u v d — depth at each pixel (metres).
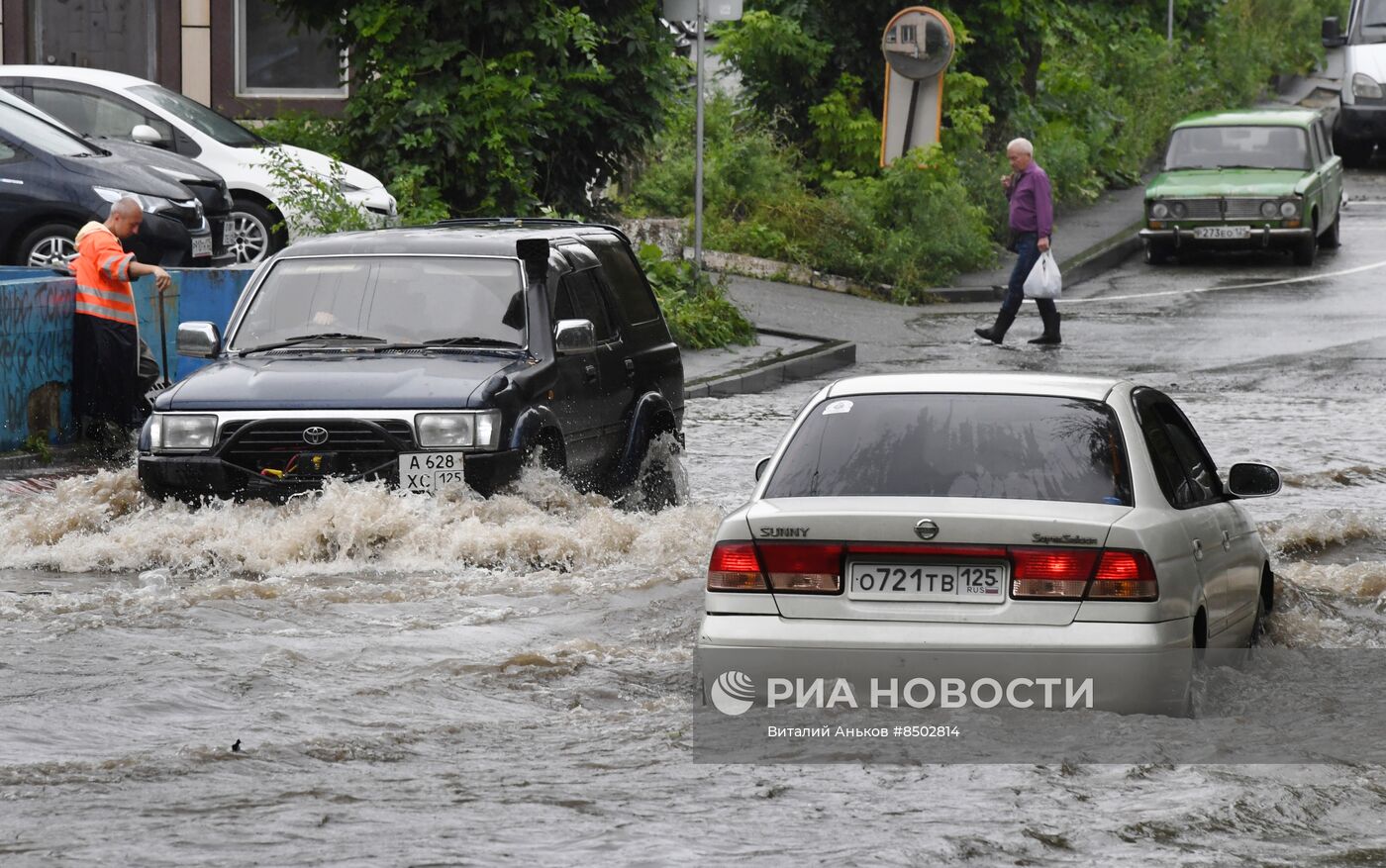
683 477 37.91
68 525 30.75
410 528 29.23
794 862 14.09
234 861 14.05
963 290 81.62
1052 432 19.95
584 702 20.39
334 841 14.63
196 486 30.52
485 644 23.33
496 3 66.06
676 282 65.50
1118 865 14.18
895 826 15.19
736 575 18.66
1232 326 71.44
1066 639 17.94
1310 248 88.31
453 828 15.06
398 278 33.62
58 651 22.31
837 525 18.39
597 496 31.89
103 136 63.03
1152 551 18.34
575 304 34.72
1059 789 16.39
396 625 24.45
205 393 30.78
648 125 71.38
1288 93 155.50
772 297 75.75
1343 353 63.81
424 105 65.06
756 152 85.50
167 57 86.88
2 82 63.50
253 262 61.59
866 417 20.41
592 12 70.00
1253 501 37.22
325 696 20.36
